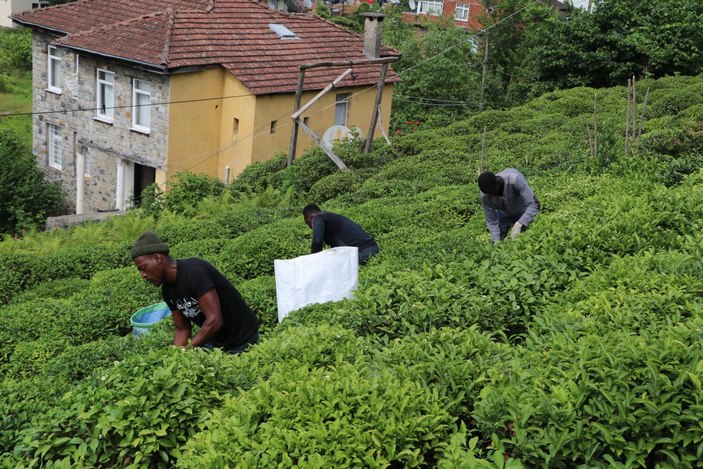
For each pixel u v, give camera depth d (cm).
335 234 959
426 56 3481
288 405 451
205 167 2459
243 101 2383
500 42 3781
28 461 481
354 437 424
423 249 945
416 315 638
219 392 507
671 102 2245
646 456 402
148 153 2389
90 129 2544
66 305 1020
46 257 1395
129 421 475
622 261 685
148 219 1819
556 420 416
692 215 852
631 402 408
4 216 2530
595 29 3167
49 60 2677
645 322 542
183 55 2300
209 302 588
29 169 2552
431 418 445
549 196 1180
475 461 402
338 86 2625
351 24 4884
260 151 2431
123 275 1251
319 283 753
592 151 1458
